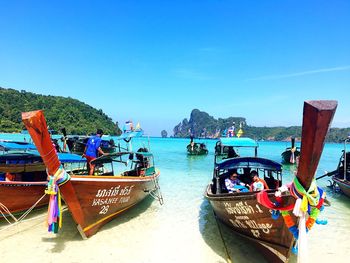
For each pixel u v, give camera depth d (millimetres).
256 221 6051
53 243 7258
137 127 15008
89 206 7270
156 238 7793
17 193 8289
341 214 10258
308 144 3414
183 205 11031
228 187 8891
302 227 4180
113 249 7035
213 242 7594
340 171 13773
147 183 10250
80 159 10820
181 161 26328
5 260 6340
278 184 9352
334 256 6949
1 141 13328
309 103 3205
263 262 6520
